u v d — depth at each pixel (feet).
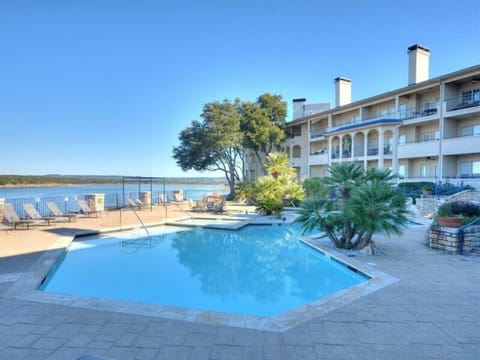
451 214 27.61
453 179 64.49
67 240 31.07
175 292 21.16
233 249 33.58
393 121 72.33
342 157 91.04
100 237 37.50
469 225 26.03
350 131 82.33
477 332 11.43
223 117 96.32
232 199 89.10
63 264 27.30
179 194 84.69
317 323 12.16
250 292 21.24
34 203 51.80
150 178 69.82
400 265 21.58
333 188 33.32
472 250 25.59
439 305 14.10
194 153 101.24
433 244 27.22
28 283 17.22
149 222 45.68
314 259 29.17
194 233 41.52
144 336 11.00
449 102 70.03
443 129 69.77
